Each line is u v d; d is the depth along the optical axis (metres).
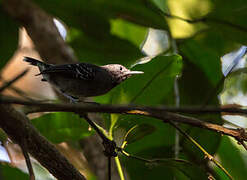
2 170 8.61
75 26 9.16
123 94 8.95
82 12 8.74
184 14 10.84
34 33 11.82
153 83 8.79
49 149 7.58
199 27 11.06
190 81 11.20
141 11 8.84
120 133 8.70
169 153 9.53
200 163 9.12
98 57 11.14
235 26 10.09
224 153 10.09
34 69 15.43
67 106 5.57
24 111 7.42
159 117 7.03
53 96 15.10
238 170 9.97
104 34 9.88
